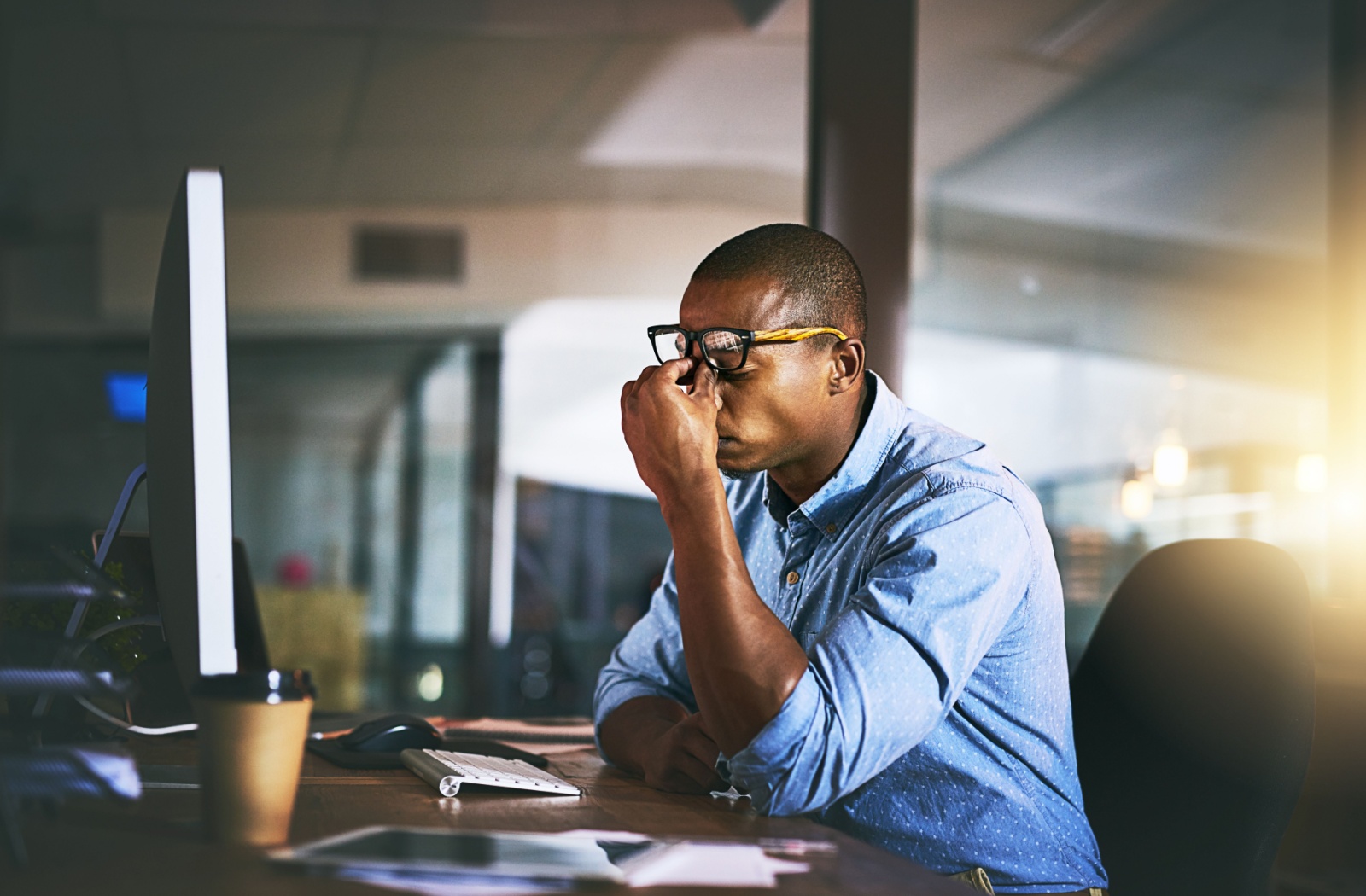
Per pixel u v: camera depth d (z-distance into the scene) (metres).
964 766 1.04
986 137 5.27
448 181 5.94
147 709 1.10
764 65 4.71
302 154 5.61
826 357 1.09
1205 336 6.18
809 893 0.64
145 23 4.36
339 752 1.12
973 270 5.97
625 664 1.29
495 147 5.56
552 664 6.11
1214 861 1.14
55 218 6.03
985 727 1.04
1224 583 1.22
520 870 0.66
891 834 1.05
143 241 6.15
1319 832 2.18
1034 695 1.07
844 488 1.14
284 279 5.98
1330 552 3.26
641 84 4.91
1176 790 1.19
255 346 6.04
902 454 1.14
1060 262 6.02
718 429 1.06
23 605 1.00
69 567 1.02
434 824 0.80
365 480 6.10
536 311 6.12
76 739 1.00
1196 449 6.13
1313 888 2.19
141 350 6.24
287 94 4.98
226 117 5.20
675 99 5.05
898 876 0.69
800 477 1.16
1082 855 1.07
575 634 6.14
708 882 0.66
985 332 5.98
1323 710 2.13
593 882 0.64
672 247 6.12
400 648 6.03
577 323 6.14
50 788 0.70
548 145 5.54
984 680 1.05
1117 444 6.04
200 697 0.70
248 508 5.96
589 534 6.15
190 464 0.72
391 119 5.25
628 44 4.54
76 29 4.39
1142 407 6.09
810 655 0.95
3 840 0.65
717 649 0.91
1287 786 1.12
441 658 6.03
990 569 0.99
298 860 0.67
